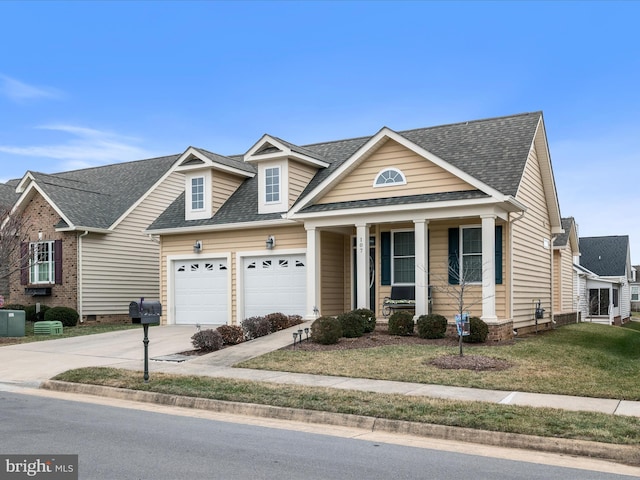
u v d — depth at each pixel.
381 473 6.35
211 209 22.17
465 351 14.04
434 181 17.36
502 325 16.30
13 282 25.98
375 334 16.97
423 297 16.94
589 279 38.12
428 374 11.70
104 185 29.44
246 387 10.75
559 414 8.55
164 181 28.38
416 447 7.59
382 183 18.17
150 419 9.12
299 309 20.48
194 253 22.44
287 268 20.78
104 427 8.45
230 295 21.66
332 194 18.97
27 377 12.85
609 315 35.66
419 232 17.00
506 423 8.11
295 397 9.91
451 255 17.92
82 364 14.09
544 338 17.92
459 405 9.12
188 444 7.50
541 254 21.44
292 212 18.86
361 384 11.05
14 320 19.34
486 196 15.93
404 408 9.01
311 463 6.70
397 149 17.98
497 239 17.41
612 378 11.56
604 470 6.66
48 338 19.03
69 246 24.62
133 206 26.56
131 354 15.44
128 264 26.42
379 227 19.02
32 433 8.02
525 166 17.77
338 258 20.88
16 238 22.91
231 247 21.75
